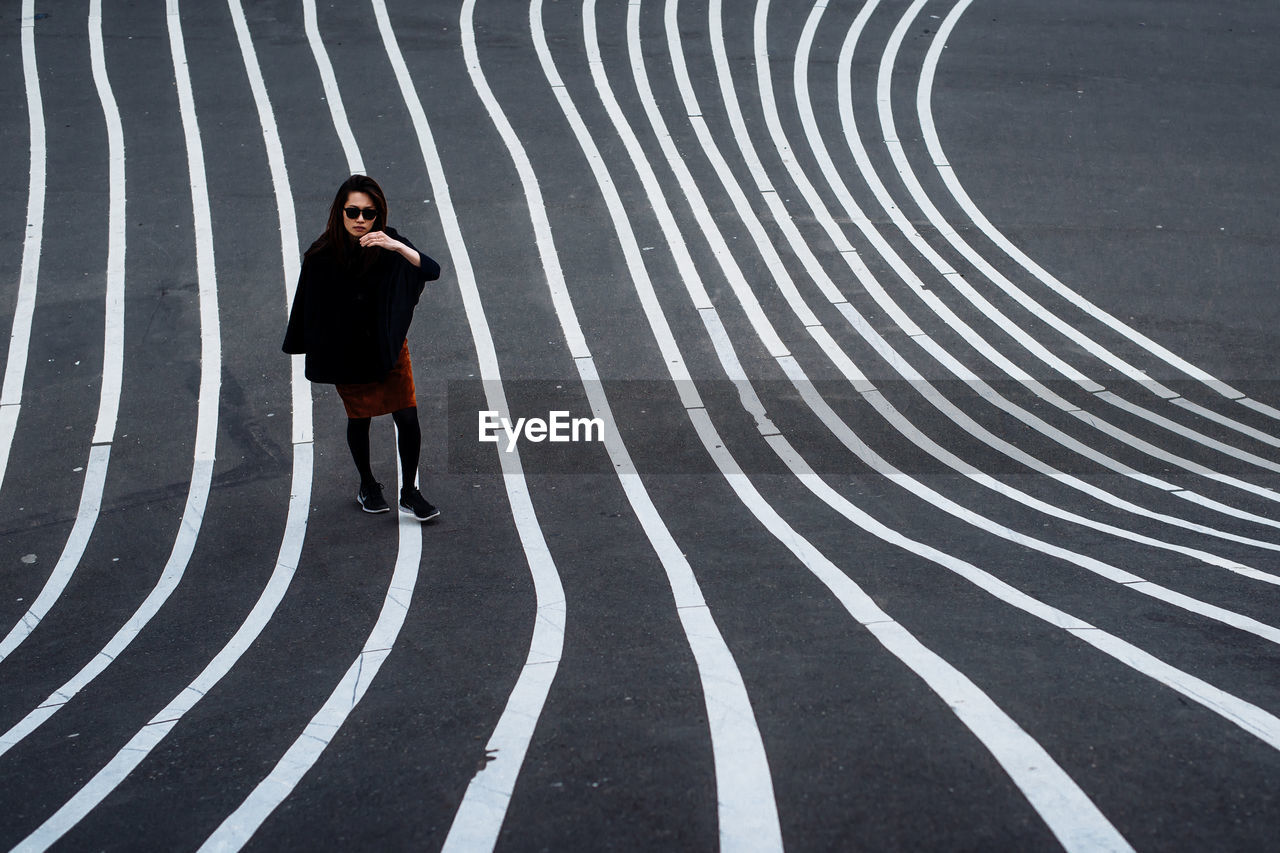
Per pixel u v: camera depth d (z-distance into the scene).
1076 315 11.91
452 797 2.74
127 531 7.52
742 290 12.03
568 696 3.50
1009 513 7.22
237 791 3.06
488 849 2.40
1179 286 12.55
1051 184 14.59
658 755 2.86
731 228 13.26
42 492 8.21
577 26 18.09
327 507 7.68
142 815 2.95
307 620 5.43
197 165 13.80
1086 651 3.78
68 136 14.30
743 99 16.30
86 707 4.32
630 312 11.47
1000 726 2.89
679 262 12.48
